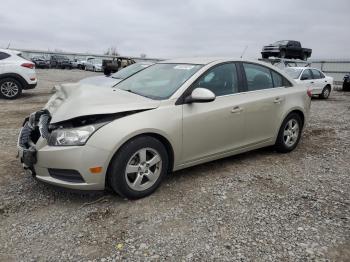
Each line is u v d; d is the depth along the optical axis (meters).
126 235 3.21
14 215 3.53
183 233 3.25
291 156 5.66
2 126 7.46
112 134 3.59
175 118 4.05
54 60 45.38
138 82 4.84
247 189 4.25
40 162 3.67
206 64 4.63
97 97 3.96
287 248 3.05
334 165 5.29
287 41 26.22
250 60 5.18
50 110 4.11
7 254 2.92
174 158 4.15
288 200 3.99
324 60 30.11
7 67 12.00
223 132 4.58
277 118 5.35
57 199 3.88
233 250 3.01
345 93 20.39
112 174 3.67
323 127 8.32
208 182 4.42
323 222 3.51
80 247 3.02
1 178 4.41
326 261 2.89
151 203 3.82
